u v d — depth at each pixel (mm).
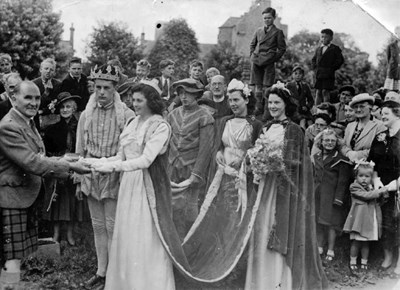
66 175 5391
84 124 5758
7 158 5332
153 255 5387
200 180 5754
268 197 5602
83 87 6008
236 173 5715
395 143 6145
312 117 6340
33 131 5461
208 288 5555
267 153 5562
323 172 6055
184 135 5797
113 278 5461
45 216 5805
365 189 6035
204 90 5996
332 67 6562
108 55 6305
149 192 5414
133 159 5395
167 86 6242
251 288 5582
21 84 5336
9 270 5391
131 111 5801
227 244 5680
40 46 6285
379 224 6027
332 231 6012
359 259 6020
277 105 5664
